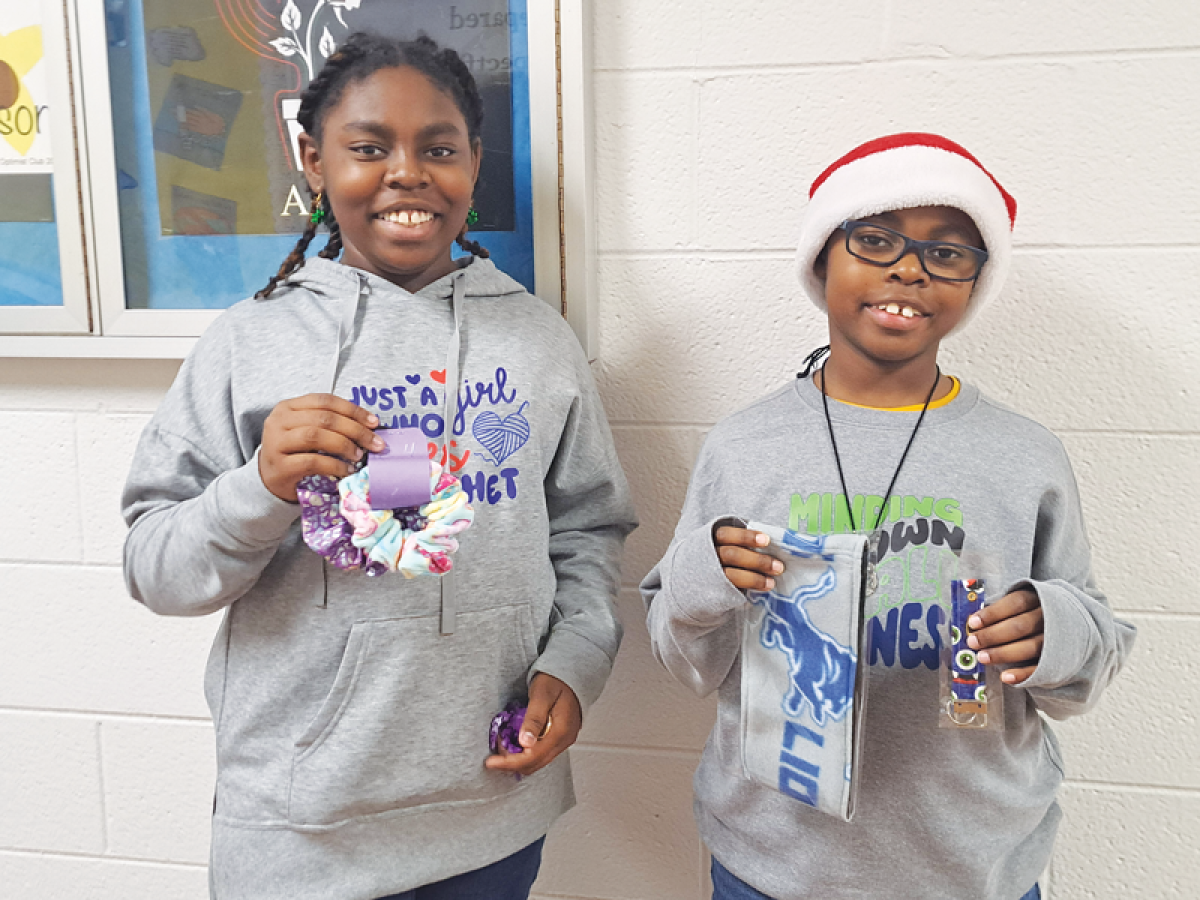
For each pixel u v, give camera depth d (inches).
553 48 42.3
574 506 42.1
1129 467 44.3
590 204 44.7
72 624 50.6
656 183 45.1
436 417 35.8
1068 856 46.9
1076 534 36.3
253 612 36.1
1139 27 41.4
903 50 42.7
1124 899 46.8
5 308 46.6
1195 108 41.6
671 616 33.3
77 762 51.8
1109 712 45.7
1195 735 45.3
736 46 43.6
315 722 34.4
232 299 45.8
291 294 38.1
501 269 44.5
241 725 35.5
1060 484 35.2
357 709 34.4
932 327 34.6
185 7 44.3
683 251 45.4
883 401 36.1
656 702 48.2
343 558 30.9
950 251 34.0
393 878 34.7
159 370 48.1
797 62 43.4
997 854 33.9
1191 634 44.8
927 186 33.3
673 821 49.0
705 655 35.6
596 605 39.6
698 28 43.6
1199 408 43.4
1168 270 42.8
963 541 33.9
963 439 35.1
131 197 45.7
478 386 36.7
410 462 30.7
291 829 34.4
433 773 35.1
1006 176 43.1
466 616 35.5
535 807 37.9
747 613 33.4
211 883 36.5
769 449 36.2
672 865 49.4
